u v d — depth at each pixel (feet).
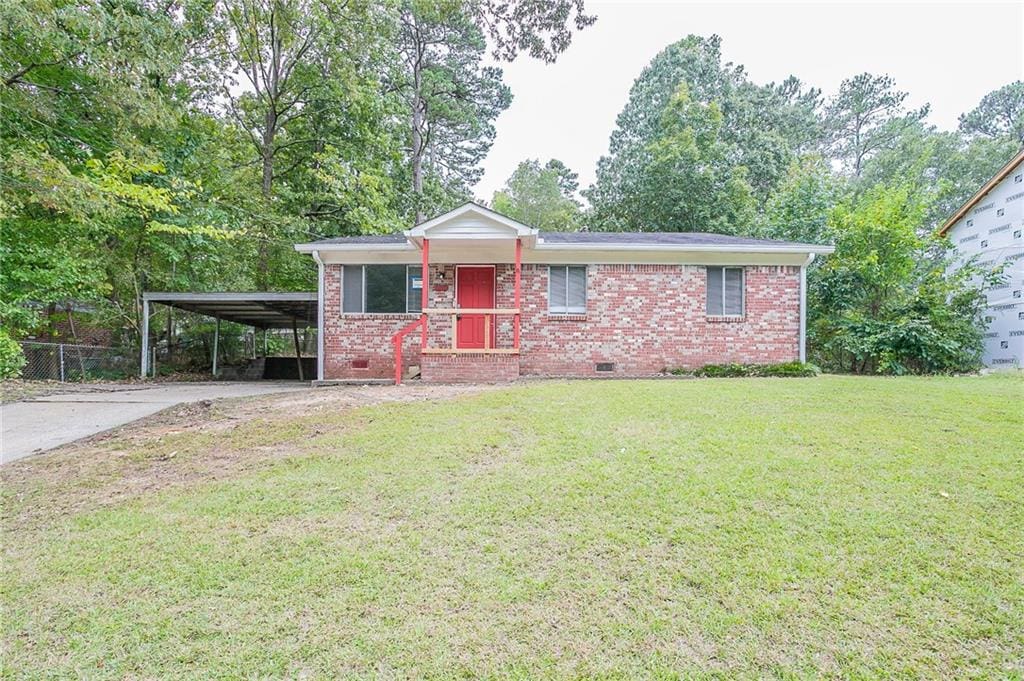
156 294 45.96
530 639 7.80
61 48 35.32
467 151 108.47
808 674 7.04
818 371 39.78
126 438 19.80
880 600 8.52
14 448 18.79
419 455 16.16
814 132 120.98
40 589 9.29
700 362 41.50
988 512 11.37
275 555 10.33
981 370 45.65
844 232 51.60
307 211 65.82
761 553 9.95
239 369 61.16
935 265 54.13
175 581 9.47
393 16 62.64
